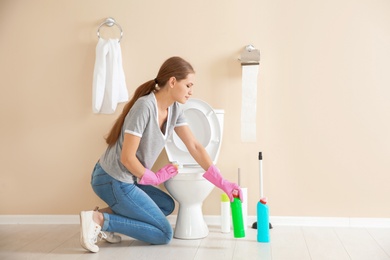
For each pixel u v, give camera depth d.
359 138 3.08
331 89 3.09
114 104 3.10
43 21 3.27
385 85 3.05
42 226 3.21
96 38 3.24
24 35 3.28
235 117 3.16
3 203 3.32
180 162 3.06
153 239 2.64
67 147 3.28
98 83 3.06
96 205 3.27
